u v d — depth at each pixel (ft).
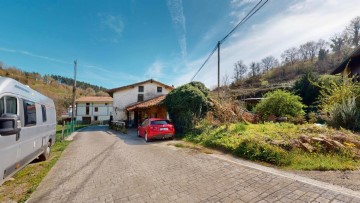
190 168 18.12
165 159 22.17
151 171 17.99
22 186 15.65
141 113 83.61
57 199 12.92
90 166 20.92
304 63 243.19
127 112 95.14
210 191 12.87
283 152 18.30
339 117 28.12
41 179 17.07
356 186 11.94
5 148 12.83
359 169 14.73
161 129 37.01
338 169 14.92
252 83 195.00
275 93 42.19
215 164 18.89
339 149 17.90
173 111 44.55
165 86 100.17
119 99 96.12
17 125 12.96
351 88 32.50
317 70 209.67
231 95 46.60
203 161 20.25
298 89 60.75
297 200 10.82
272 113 41.14
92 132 71.51
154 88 99.09
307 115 40.11
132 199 12.41
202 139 30.83
